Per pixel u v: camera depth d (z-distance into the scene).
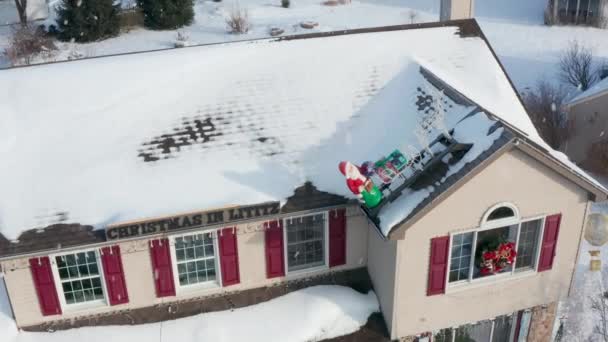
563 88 36.47
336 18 47.28
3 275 13.98
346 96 16.70
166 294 15.09
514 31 46.78
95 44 40.41
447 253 14.52
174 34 42.50
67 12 39.81
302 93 16.66
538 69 39.84
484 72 18.03
